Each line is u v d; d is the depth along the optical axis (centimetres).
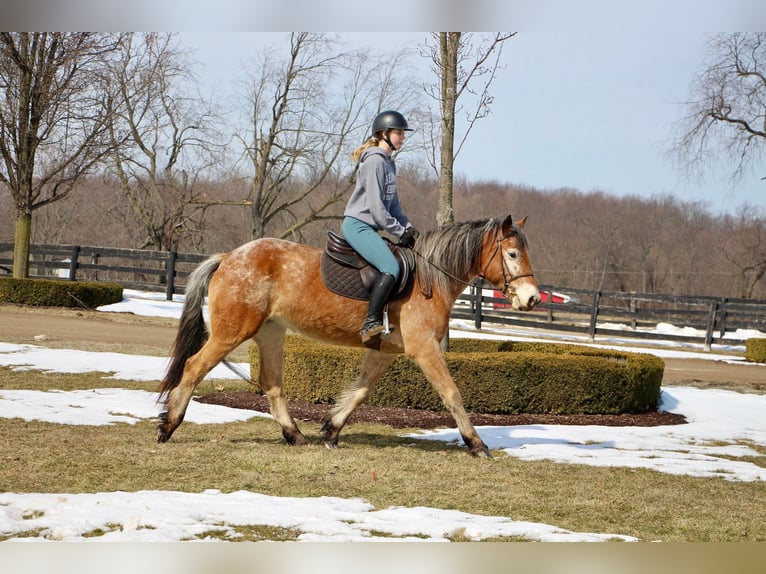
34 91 1934
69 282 2083
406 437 725
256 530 405
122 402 804
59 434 627
